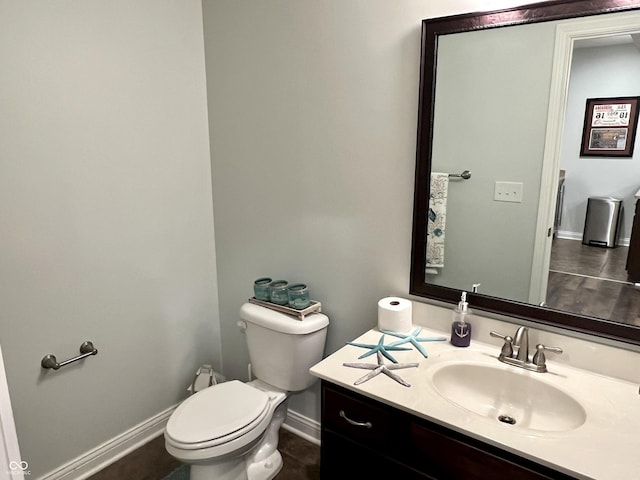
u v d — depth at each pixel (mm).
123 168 1983
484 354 1525
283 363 1946
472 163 1540
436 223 1647
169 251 2238
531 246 1479
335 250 1968
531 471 1063
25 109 1645
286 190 2078
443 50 1519
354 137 1806
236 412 1738
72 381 1915
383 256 1825
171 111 2145
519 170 1459
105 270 1973
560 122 1362
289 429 2344
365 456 1404
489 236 1553
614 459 1023
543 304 1479
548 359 1484
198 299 2426
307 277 2096
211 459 1617
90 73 1818
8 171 1625
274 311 1994
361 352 1566
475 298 1607
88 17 1785
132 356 2141
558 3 1304
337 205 1917
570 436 1104
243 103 2143
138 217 2074
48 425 1856
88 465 2014
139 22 1961
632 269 1302
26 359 1752
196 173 2311
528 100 1404
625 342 1337
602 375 1388
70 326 1876
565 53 1322
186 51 2170
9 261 1662
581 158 1343
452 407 1240
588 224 1361
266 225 2197
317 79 1862
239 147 2211
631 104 1243
